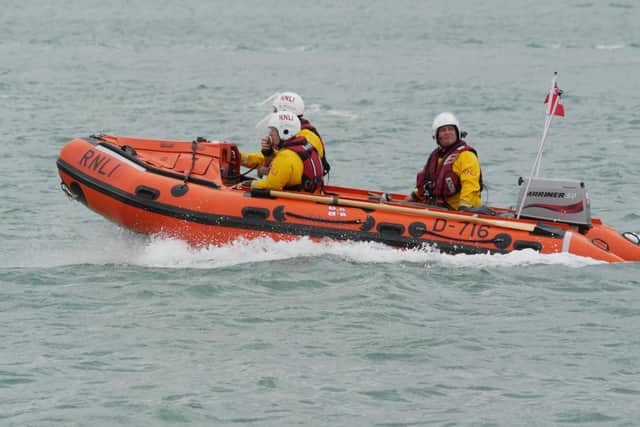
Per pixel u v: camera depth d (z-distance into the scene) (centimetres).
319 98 10794
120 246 4131
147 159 4078
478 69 13962
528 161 6969
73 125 8400
